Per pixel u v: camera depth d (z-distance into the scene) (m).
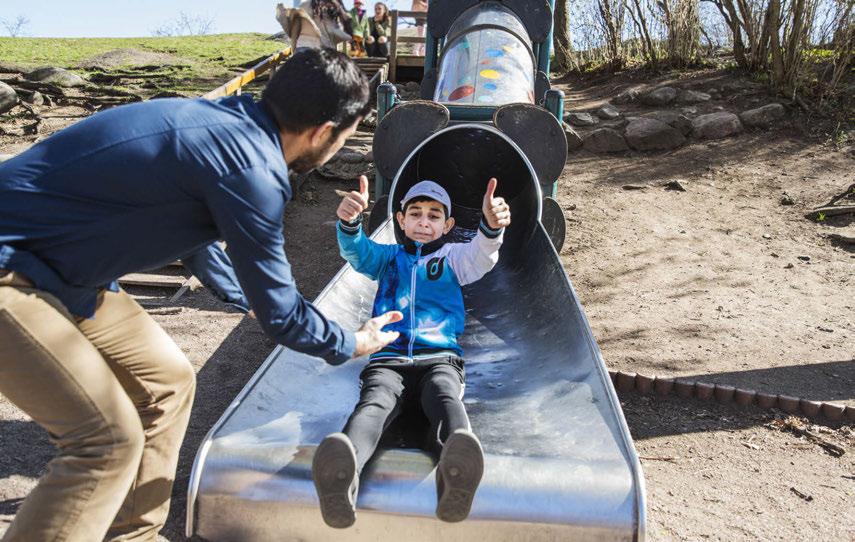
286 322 2.04
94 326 2.18
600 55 12.67
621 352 4.68
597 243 6.73
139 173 1.88
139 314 2.32
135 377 2.32
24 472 3.12
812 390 4.23
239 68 14.00
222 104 2.04
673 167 8.73
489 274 5.05
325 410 2.93
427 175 6.04
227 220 1.91
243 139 1.93
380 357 3.01
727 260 6.41
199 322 4.98
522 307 4.25
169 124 1.92
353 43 14.16
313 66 2.01
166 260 2.08
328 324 2.18
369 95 2.12
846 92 9.70
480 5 7.23
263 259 1.95
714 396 4.14
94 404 1.97
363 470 2.45
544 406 3.03
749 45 10.82
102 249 1.95
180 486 3.11
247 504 2.42
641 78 11.39
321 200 7.81
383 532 2.39
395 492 2.38
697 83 10.59
